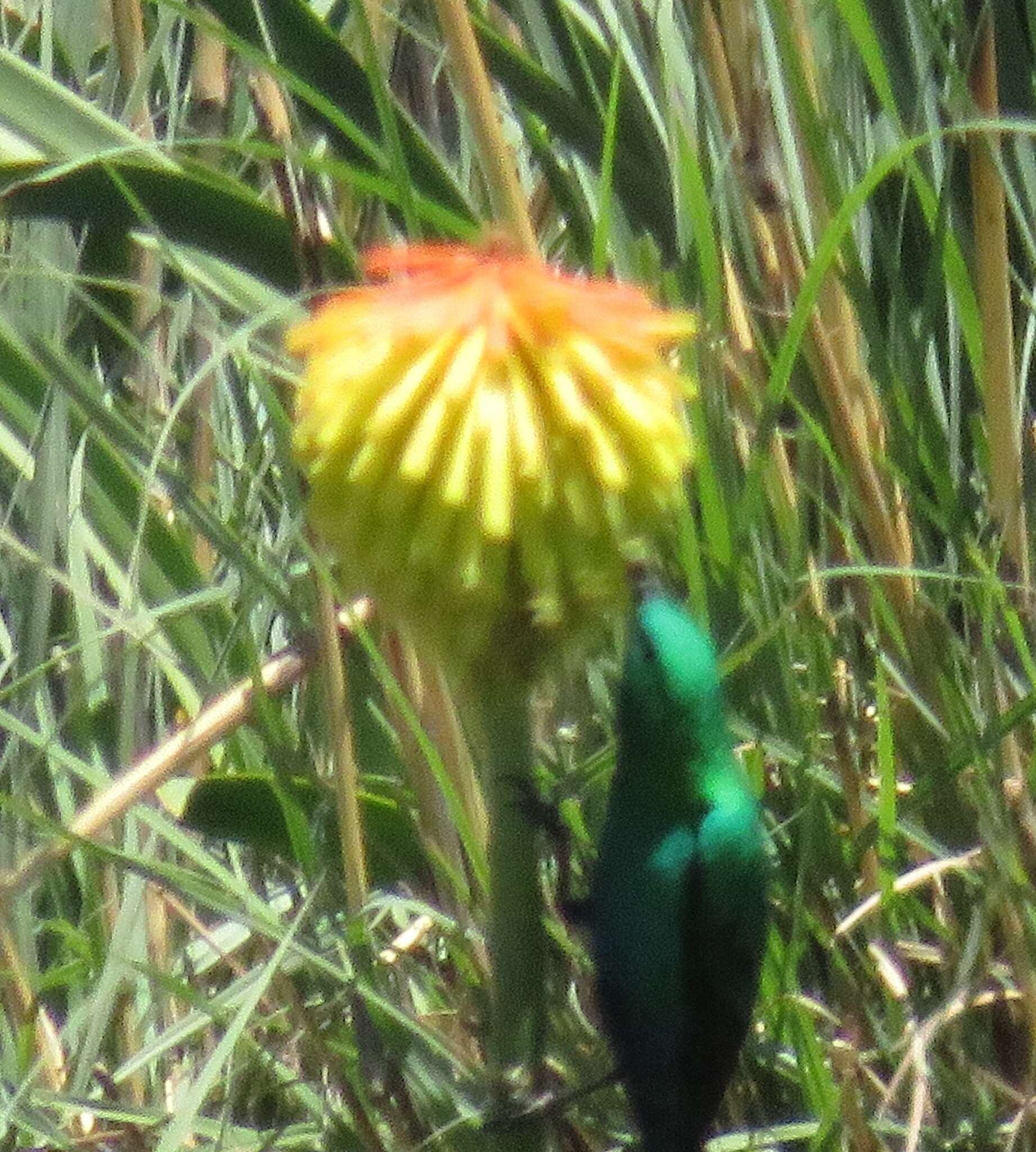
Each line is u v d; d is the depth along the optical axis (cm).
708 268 331
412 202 328
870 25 332
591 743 336
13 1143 336
